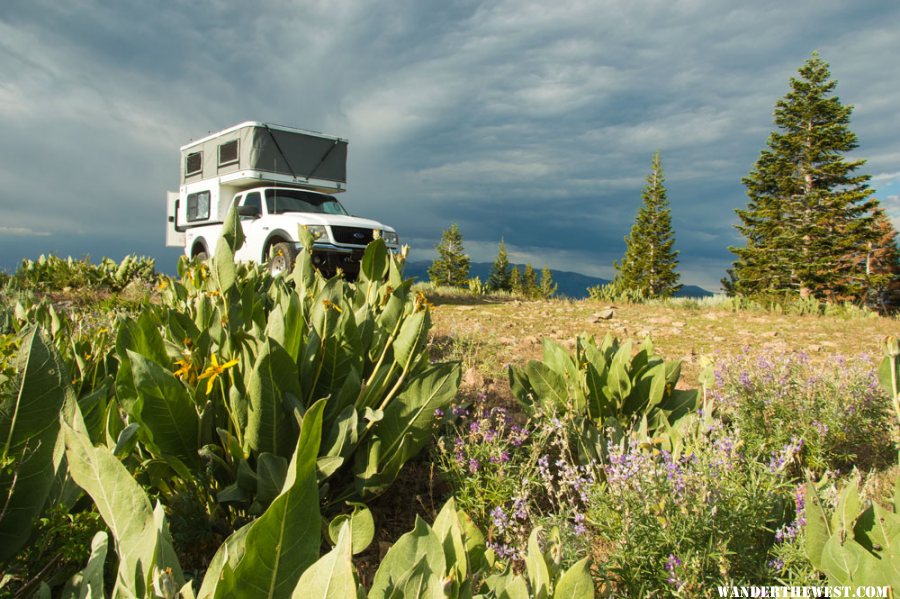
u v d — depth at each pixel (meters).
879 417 3.89
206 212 14.88
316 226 11.67
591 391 3.91
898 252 45.53
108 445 2.10
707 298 16.83
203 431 2.57
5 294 8.80
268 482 2.29
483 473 3.14
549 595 1.47
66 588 1.53
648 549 2.22
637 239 58.53
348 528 1.02
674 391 4.30
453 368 2.82
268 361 2.40
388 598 1.20
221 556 1.30
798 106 37.78
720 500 2.36
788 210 37.78
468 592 1.30
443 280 78.88
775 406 3.84
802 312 14.16
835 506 2.38
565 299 16.22
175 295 4.25
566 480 2.90
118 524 1.41
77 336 3.71
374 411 2.72
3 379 1.77
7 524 1.71
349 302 3.44
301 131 13.84
